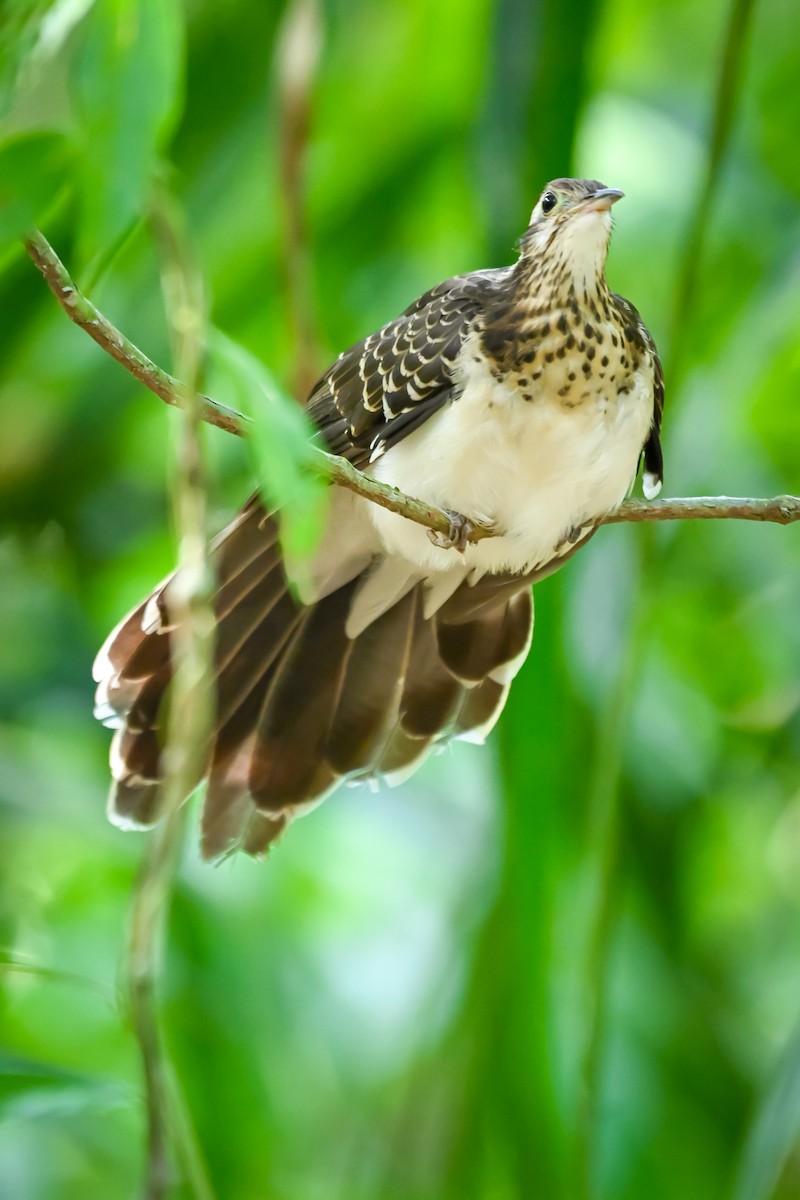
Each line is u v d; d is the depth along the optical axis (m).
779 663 11.70
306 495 4.77
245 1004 10.02
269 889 12.22
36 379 10.52
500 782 7.56
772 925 12.18
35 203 4.92
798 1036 7.06
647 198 11.59
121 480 11.65
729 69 7.57
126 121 4.70
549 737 7.48
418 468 8.54
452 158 10.30
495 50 7.63
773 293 10.04
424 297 9.04
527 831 7.41
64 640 11.66
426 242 11.05
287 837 12.49
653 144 11.77
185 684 5.39
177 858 5.50
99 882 11.78
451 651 9.21
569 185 8.58
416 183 10.30
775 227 10.73
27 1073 6.65
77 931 11.67
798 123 10.83
